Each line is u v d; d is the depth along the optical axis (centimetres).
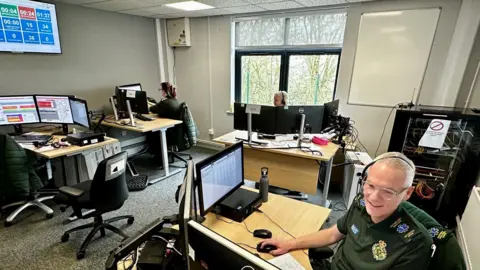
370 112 345
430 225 103
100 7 369
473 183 238
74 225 244
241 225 142
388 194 98
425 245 94
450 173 252
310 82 398
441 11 283
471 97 274
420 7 292
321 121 275
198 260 83
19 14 295
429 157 263
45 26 319
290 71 408
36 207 270
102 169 189
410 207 115
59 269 189
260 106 264
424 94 310
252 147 268
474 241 168
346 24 337
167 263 106
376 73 330
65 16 342
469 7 265
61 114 302
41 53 323
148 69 472
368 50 329
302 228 141
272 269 61
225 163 145
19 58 306
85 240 208
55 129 326
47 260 198
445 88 294
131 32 431
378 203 100
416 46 302
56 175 302
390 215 103
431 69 301
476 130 229
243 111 275
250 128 275
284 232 137
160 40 481
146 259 107
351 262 113
